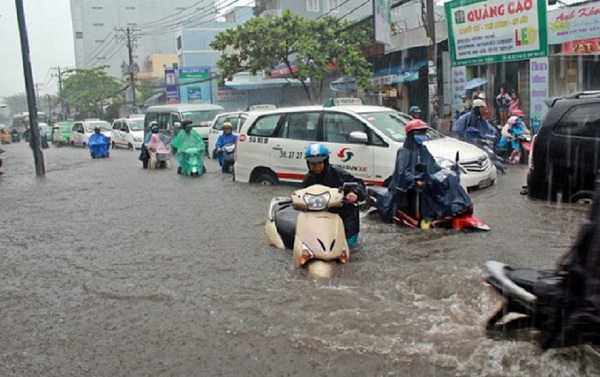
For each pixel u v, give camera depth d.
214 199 10.70
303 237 5.89
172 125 23.95
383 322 4.40
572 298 3.51
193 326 4.59
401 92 25.81
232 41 28.23
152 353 4.15
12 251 7.46
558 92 18.45
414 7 39.56
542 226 7.27
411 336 4.14
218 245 7.21
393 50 25.94
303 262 5.80
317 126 10.95
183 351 4.15
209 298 5.21
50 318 4.94
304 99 35.69
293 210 6.83
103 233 8.31
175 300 5.23
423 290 5.12
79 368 3.97
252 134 12.16
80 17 81.62
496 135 13.88
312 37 27.16
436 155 9.66
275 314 4.70
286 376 3.72
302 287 5.33
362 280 5.48
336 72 29.97
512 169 13.03
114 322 4.77
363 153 10.05
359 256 6.32
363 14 39.34
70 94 69.00
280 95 37.28
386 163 9.76
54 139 38.69
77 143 35.56
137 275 6.09
